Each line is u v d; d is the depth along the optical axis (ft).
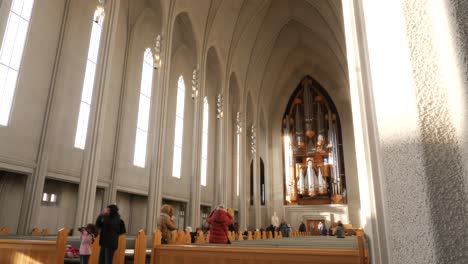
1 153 30.35
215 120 78.43
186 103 66.85
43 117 35.09
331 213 85.92
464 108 2.40
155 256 14.34
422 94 2.69
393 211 2.79
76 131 39.55
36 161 33.68
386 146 2.95
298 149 93.09
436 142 2.55
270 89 96.07
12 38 32.50
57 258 15.70
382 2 3.21
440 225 2.39
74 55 39.86
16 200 33.94
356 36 5.12
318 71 96.43
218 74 68.80
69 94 38.75
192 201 53.11
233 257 12.90
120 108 47.67
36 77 34.63
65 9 38.99
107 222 18.72
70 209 40.19
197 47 59.26
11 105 31.89
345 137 90.58
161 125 45.37
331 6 66.23
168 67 47.98
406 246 2.62
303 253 11.76
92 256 20.47
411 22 2.89
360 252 11.00
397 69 2.90
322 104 96.12
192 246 13.82
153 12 53.21
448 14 2.62
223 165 64.03
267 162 93.91
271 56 88.38
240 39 73.97
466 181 2.38
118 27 48.70
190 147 67.10
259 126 90.22
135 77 51.78
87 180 33.27
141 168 51.57
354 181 86.53
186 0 54.19
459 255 2.31
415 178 2.58
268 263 12.21
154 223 42.19
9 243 16.84
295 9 76.79
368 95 4.68
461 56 2.46
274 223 83.56
